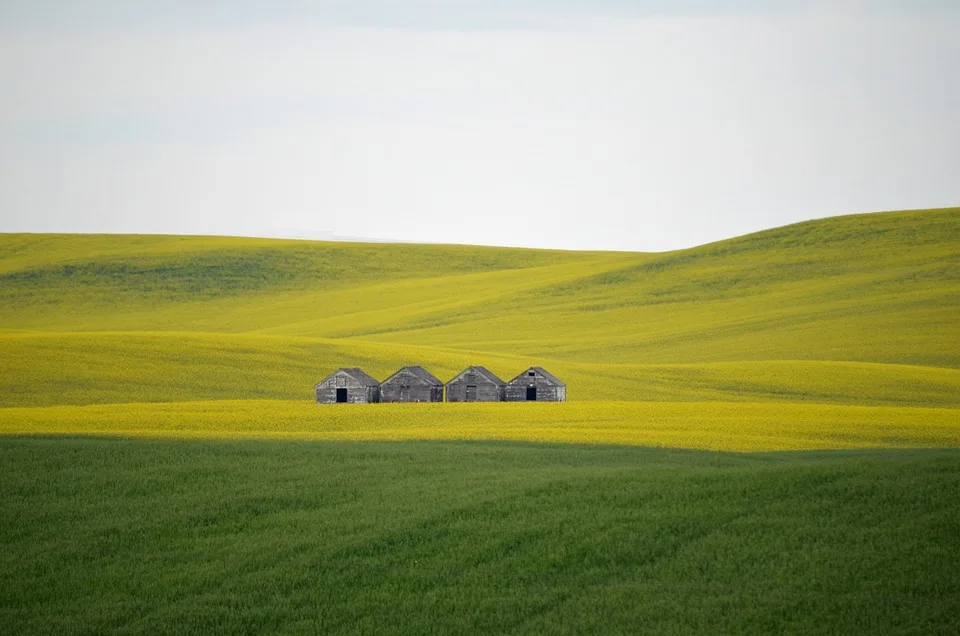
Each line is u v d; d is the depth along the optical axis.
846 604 57.88
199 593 64.44
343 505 81.50
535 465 97.38
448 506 79.12
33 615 61.81
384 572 66.56
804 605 58.06
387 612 60.53
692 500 77.62
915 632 54.09
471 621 58.59
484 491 83.56
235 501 83.75
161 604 62.72
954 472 80.31
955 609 56.53
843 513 72.38
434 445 111.00
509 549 69.75
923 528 68.12
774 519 72.06
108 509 82.69
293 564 68.50
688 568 64.75
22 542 75.00
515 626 57.75
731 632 55.22
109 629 59.19
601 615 58.31
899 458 88.25
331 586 64.62
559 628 56.78
